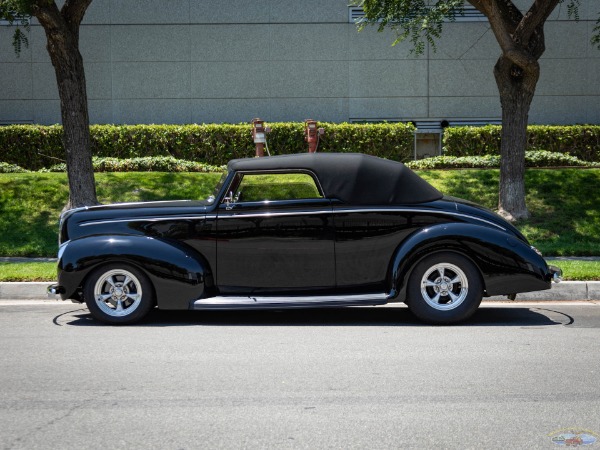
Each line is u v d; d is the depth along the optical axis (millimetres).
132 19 22188
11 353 6969
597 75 22250
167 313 9227
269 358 6746
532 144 20641
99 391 5727
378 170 8469
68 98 13719
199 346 7262
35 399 5531
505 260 8195
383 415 5156
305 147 20484
